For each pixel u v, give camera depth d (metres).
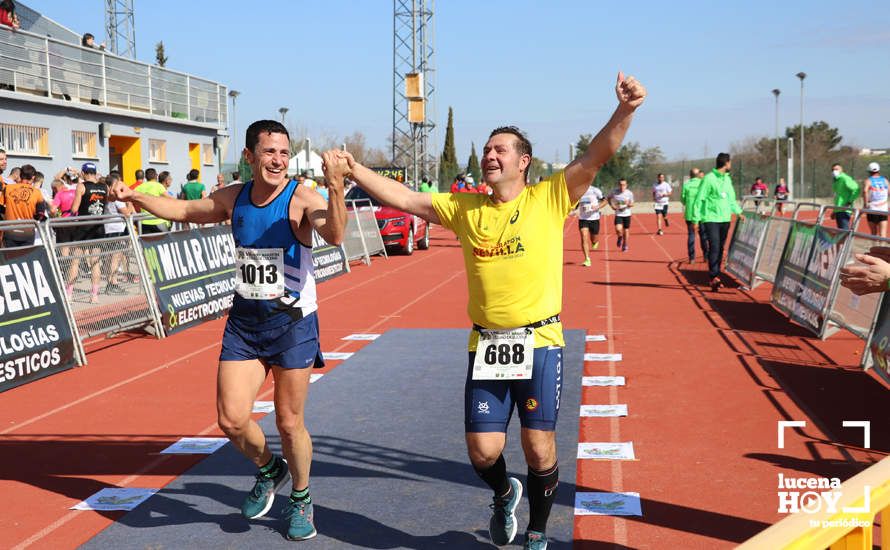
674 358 8.63
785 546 1.65
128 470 5.60
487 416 3.88
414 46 38.94
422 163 38.72
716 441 5.90
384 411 6.88
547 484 3.92
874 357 7.64
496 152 3.81
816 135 78.44
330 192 3.90
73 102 20.28
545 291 3.84
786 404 6.83
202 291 11.70
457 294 14.18
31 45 19.50
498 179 3.82
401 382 7.86
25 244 11.68
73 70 21.02
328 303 13.30
